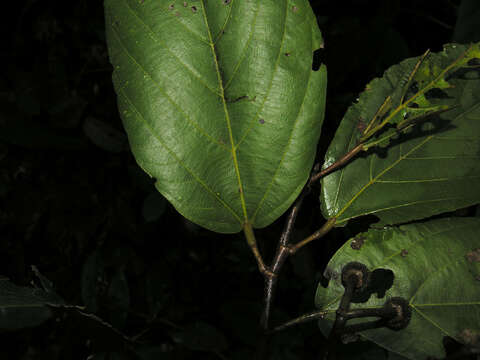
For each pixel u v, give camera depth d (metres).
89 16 0.73
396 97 0.24
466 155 0.23
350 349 0.40
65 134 0.69
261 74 0.22
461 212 0.30
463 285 0.23
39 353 0.56
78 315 0.22
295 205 0.24
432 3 0.56
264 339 0.22
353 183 0.24
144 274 0.63
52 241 0.67
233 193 0.22
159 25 0.22
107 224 0.67
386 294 0.23
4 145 0.70
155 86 0.22
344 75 0.51
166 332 0.58
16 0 0.73
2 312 0.21
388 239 0.24
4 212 0.68
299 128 0.22
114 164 0.70
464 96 0.24
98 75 0.72
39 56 0.73
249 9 0.22
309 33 0.22
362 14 0.57
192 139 0.22
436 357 0.22
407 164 0.24
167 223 0.66
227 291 0.61
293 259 0.51
